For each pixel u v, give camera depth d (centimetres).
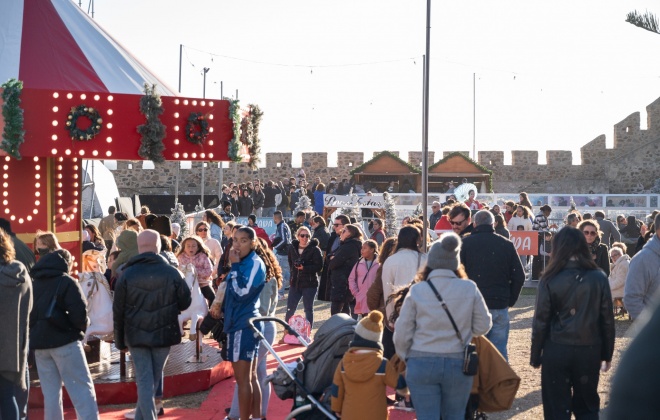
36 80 990
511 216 1986
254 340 712
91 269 1183
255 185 3173
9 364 631
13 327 634
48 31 1052
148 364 689
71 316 679
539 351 624
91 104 913
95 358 984
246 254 723
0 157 1062
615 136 4272
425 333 565
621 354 137
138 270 681
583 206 2925
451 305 561
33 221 1089
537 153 4228
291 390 636
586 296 601
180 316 982
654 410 125
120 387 861
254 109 1065
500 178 4228
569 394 619
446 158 3822
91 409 689
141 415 689
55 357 682
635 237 2075
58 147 907
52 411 690
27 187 1086
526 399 859
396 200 2820
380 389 573
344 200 2823
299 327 1159
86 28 1105
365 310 1066
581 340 603
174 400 873
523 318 1473
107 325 902
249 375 714
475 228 786
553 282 609
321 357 618
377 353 571
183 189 3903
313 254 1240
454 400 567
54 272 680
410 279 782
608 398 136
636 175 4250
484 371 591
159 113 926
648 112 4269
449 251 574
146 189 3866
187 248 1094
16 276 635
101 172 2817
